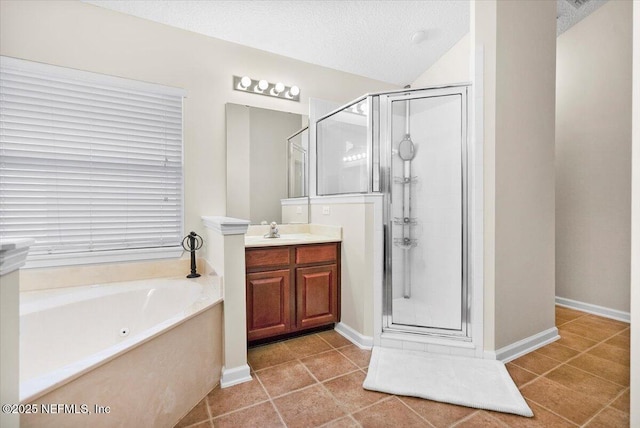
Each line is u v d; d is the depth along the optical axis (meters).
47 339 1.60
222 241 1.75
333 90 3.04
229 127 2.50
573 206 2.97
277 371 1.83
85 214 2.02
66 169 1.96
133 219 2.17
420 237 2.49
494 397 1.53
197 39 2.37
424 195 2.46
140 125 2.18
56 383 0.93
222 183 2.47
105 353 1.10
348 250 2.34
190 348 1.48
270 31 2.41
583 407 1.48
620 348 2.11
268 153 2.68
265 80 2.62
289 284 2.22
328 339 2.29
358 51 2.75
